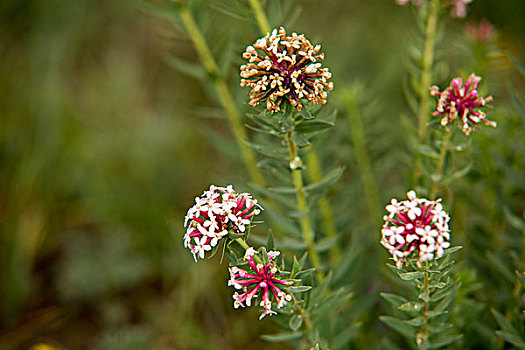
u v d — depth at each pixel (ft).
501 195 1.51
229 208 1.18
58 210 1.97
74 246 1.85
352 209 1.66
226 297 1.78
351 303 1.61
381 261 1.62
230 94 1.66
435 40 1.51
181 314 1.75
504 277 1.44
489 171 1.54
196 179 2.08
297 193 1.35
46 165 2.00
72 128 2.15
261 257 1.21
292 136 1.27
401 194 1.62
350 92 1.61
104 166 2.05
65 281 1.78
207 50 1.56
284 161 1.37
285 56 1.20
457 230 1.65
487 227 1.59
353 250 1.51
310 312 1.31
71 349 1.70
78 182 2.02
